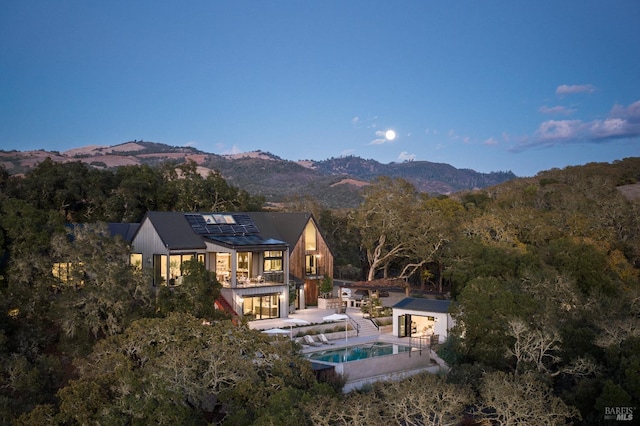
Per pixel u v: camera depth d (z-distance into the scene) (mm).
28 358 31859
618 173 122125
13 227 38125
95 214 62156
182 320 29203
